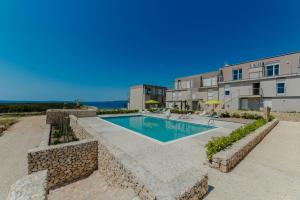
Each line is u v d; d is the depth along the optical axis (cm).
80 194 593
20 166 809
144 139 936
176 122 1802
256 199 377
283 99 2134
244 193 401
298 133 1086
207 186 409
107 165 641
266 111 1454
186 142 872
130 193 423
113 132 1131
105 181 659
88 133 929
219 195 393
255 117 1830
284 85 2133
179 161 612
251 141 734
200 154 688
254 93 2458
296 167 550
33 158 628
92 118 1917
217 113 2184
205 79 3362
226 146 629
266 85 2288
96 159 784
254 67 2527
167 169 544
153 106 4250
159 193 318
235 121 1680
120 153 594
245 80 2489
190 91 3453
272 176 489
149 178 388
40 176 363
